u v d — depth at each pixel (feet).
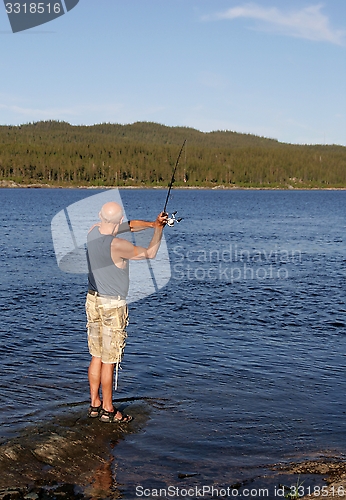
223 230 108.17
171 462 16.30
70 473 15.56
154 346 27.07
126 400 20.65
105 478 15.34
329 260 61.62
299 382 22.52
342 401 20.71
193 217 154.51
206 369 23.93
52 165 539.70
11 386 21.63
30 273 49.26
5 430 17.76
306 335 29.37
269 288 42.93
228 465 16.15
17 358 24.95
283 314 34.14
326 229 113.09
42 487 14.75
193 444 17.40
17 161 544.21
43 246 72.64
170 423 18.79
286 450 17.04
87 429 18.07
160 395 21.18
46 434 17.47
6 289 41.50
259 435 17.99
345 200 330.54
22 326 30.60
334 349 26.91
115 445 17.26
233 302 37.50
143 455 16.67
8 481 14.93
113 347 18.52
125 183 538.06
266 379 22.82
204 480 15.29
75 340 28.02
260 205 247.91
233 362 24.85
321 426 18.66
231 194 428.97
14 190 450.30
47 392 21.15
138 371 23.59
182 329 30.30
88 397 20.79
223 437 17.87
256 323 31.81
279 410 19.89
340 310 35.35
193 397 20.97
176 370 23.79
